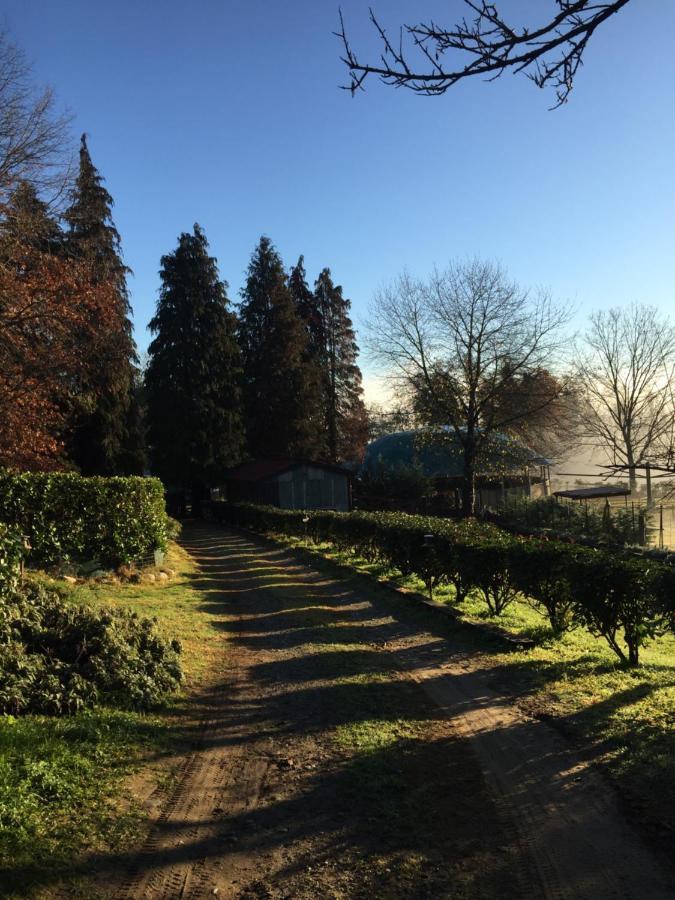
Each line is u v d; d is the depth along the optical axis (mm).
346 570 16750
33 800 3969
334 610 11766
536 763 4801
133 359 37469
